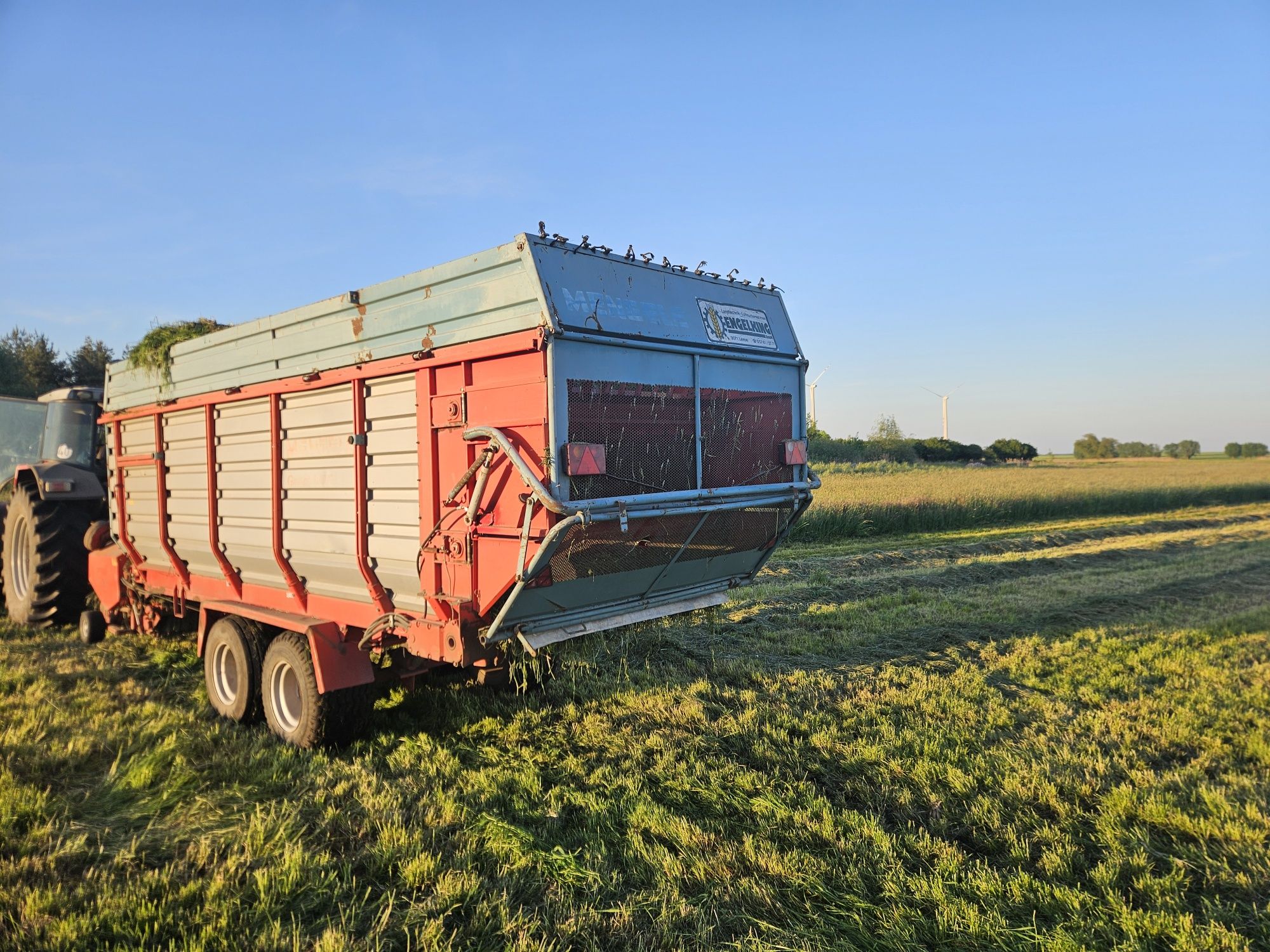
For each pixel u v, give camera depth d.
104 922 3.01
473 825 3.82
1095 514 27.05
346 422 4.83
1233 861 3.69
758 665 6.86
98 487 8.27
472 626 4.16
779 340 5.35
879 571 12.66
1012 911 3.25
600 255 4.18
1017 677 6.66
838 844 3.68
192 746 4.88
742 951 2.92
